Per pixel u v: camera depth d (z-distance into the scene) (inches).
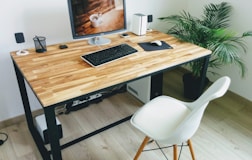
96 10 68.4
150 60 63.2
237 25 94.9
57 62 61.2
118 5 72.7
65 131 81.8
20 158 70.7
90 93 49.3
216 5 99.1
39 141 74.4
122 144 76.9
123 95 104.0
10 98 80.9
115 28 75.0
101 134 80.7
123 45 70.4
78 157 71.6
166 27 115.0
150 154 73.1
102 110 93.7
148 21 93.9
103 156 72.1
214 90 50.0
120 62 61.7
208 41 82.5
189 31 88.7
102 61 60.3
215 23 97.4
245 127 85.7
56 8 77.4
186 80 97.3
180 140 49.8
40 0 73.2
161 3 106.3
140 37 81.5
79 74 55.1
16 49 75.3
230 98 102.7
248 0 88.3
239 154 73.6
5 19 69.7
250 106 96.9
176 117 58.4
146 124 55.7
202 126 85.6
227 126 86.0
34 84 50.4
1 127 82.5
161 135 52.4
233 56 80.1
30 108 81.5
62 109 90.8
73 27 66.0
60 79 52.7
